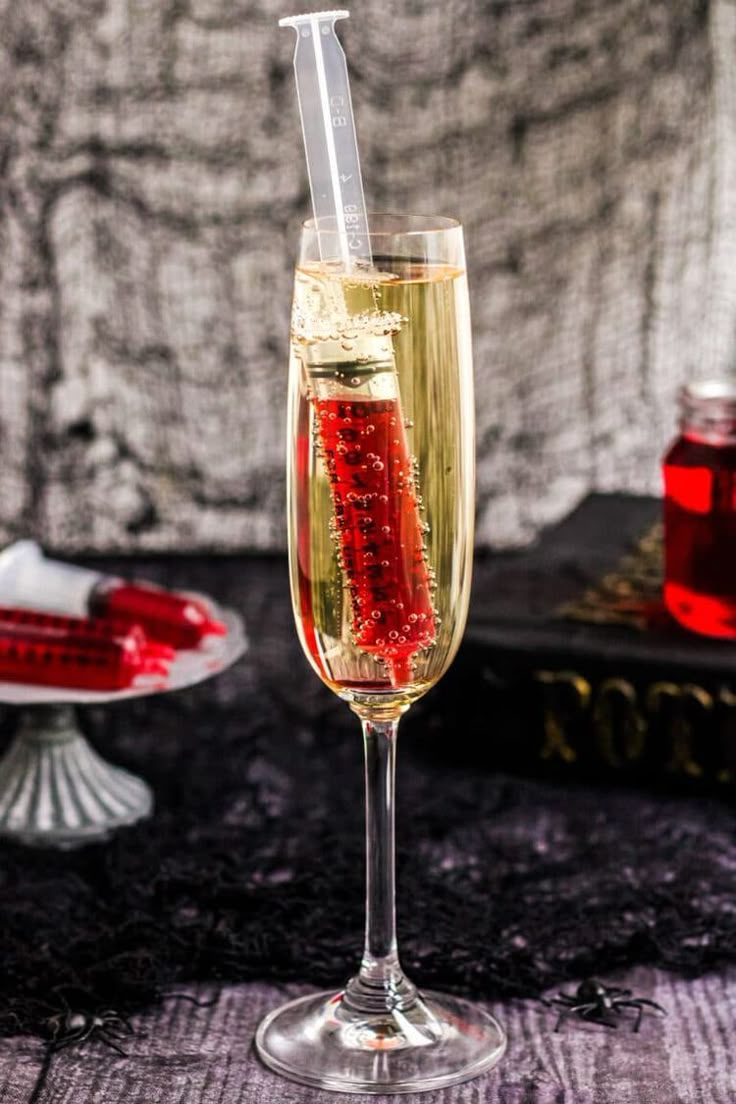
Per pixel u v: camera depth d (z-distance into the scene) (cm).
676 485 88
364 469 67
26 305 115
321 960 76
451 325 68
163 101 112
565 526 104
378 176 113
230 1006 74
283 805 88
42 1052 71
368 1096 69
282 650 103
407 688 69
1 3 110
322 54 68
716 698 86
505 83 112
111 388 116
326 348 67
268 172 113
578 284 114
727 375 115
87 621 85
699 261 113
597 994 73
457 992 75
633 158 112
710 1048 71
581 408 116
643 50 110
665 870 82
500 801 88
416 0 111
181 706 98
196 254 114
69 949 76
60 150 112
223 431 117
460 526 69
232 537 119
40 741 86
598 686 87
